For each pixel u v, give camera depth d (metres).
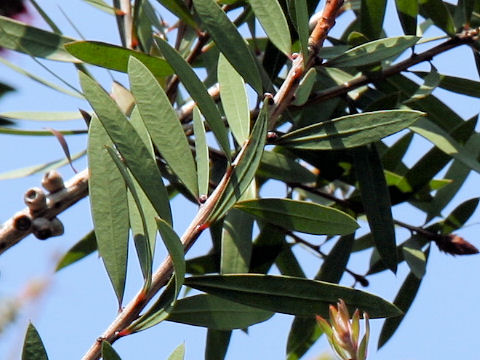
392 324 1.97
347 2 2.03
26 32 1.96
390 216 1.92
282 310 1.83
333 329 1.77
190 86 1.82
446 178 1.99
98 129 1.83
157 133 1.83
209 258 1.96
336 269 1.96
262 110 1.82
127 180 1.79
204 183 1.83
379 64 1.93
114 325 1.81
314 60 1.86
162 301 1.82
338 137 1.85
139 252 1.82
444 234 1.97
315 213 1.84
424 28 2.02
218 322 1.83
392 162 1.99
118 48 1.90
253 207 1.84
